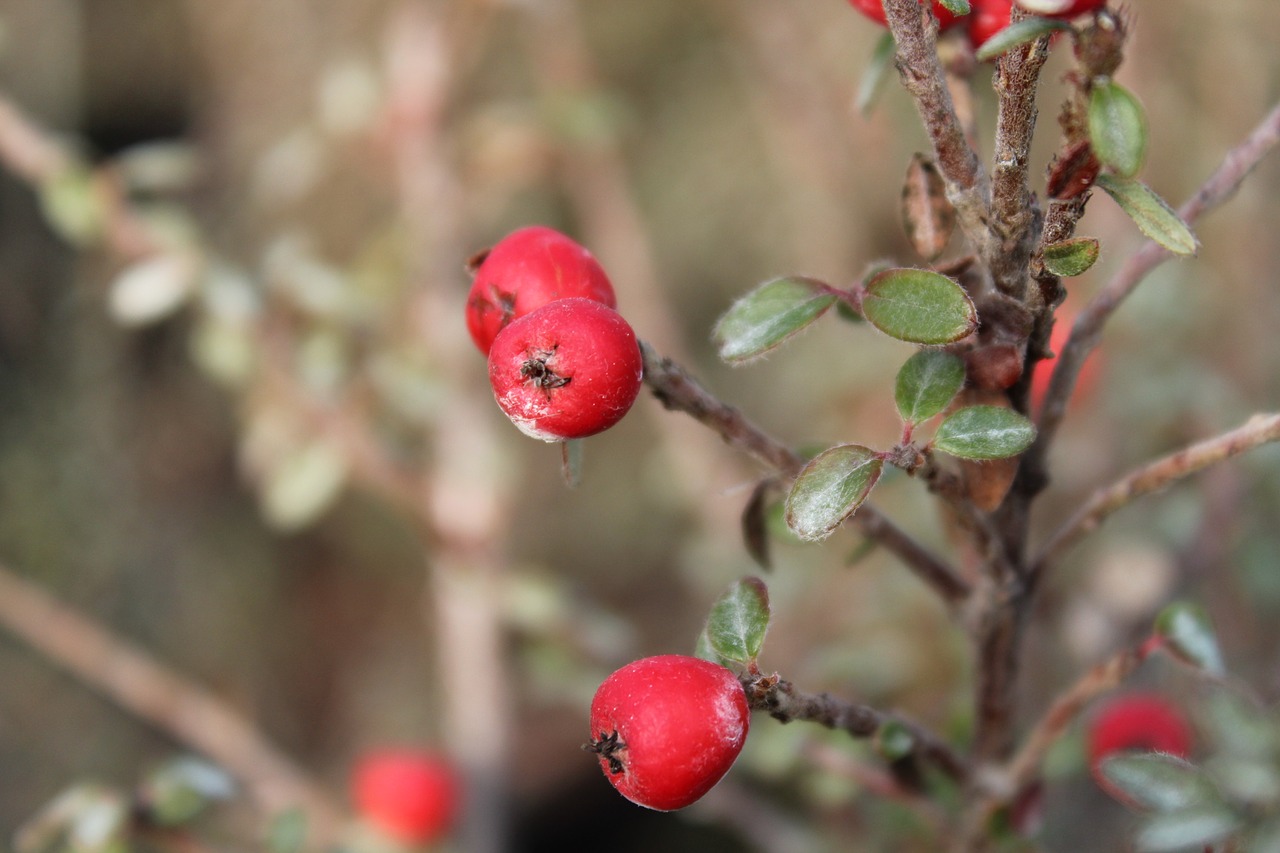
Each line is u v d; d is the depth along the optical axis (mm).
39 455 552
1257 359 349
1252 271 352
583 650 324
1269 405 338
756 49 443
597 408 173
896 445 175
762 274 553
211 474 599
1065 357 185
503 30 536
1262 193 346
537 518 594
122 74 604
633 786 169
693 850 559
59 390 564
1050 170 170
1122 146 166
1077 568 330
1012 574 188
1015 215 172
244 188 579
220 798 227
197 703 320
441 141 370
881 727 187
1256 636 313
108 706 523
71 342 569
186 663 566
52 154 325
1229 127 370
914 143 411
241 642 590
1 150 325
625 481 600
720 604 175
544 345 172
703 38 582
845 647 298
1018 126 169
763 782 358
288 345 340
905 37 171
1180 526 304
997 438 174
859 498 173
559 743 584
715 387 525
